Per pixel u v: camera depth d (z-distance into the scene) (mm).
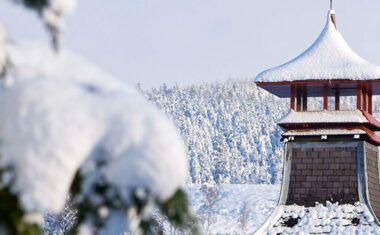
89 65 4531
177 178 4184
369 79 41375
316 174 42250
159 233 4699
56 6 4348
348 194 41438
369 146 43406
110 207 4211
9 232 4047
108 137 4102
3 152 3979
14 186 3965
